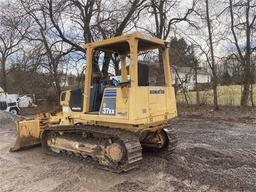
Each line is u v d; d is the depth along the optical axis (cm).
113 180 636
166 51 746
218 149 881
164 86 733
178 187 589
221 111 1783
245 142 977
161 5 2069
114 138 679
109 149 679
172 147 802
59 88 2264
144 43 716
